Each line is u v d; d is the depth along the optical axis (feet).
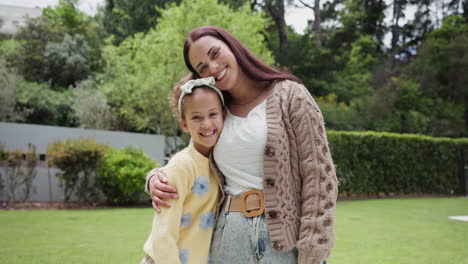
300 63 58.95
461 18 72.59
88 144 27.32
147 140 35.12
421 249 13.92
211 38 5.15
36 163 27.25
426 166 39.06
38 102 45.57
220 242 4.83
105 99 44.73
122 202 28.25
